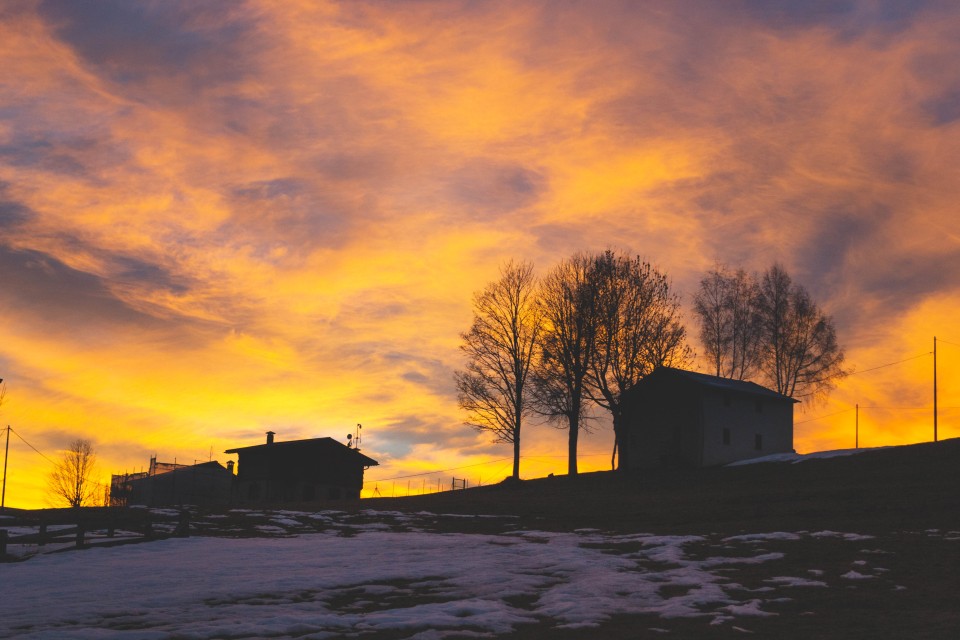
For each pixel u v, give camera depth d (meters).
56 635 15.12
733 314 87.75
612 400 73.12
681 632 15.82
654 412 76.12
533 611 18.52
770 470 62.59
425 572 24.08
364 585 22.11
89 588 21.23
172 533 34.53
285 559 27.56
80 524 30.73
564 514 46.09
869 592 19.53
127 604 18.83
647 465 75.50
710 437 72.44
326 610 18.73
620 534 35.47
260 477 83.19
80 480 90.44
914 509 37.03
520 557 27.95
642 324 73.44
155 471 83.19
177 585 21.67
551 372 73.31
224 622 16.84
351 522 43.47
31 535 30.17
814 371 85.56
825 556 25.50
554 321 74.00
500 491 68.88
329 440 85.31
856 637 14.98
